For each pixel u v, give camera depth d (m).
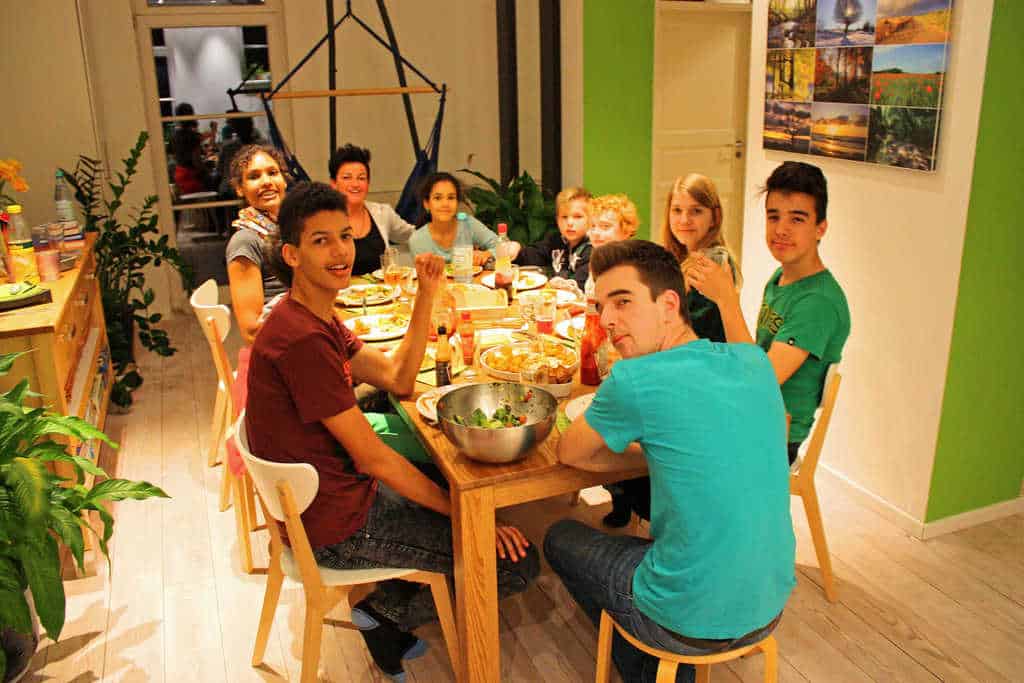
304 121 5.95
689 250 2.87
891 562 2.90
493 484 2.02
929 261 2.86
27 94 4.73
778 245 2.46
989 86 2.60
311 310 2.11
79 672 2.47
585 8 5.01
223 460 3.72
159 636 2.62
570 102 5.27
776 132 3.41
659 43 6.08
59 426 2.43
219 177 6.02
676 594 1.78
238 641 2.60
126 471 3.64
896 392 3.06
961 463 3.01
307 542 2.04
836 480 3.38
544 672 2.44
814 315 2.42
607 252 1.87
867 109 2.97
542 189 5.54
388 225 4.12
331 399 2.01
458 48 6.04
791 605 2.68
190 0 5.65
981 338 2.89
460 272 3.46
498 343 2.77
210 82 5.83
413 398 2.41
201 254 6.12
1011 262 2.86
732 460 1.72
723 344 1.86
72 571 2.94
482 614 2.14
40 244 3.85
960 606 2.67
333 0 5.69
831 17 3.05
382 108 6.02
